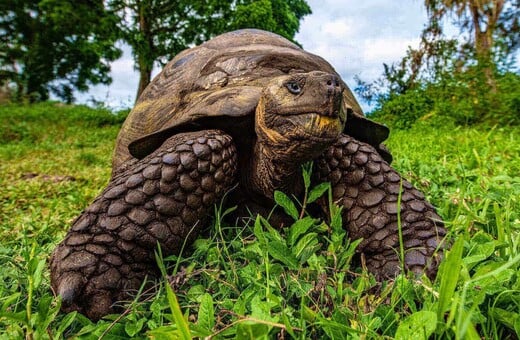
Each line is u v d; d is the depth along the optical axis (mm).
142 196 1603
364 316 1190
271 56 2162
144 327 1338
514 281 1311
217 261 1541
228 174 1827
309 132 1542
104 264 1514
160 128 2193
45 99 20344
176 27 16078
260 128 1720
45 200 4297
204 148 1729
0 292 1461
